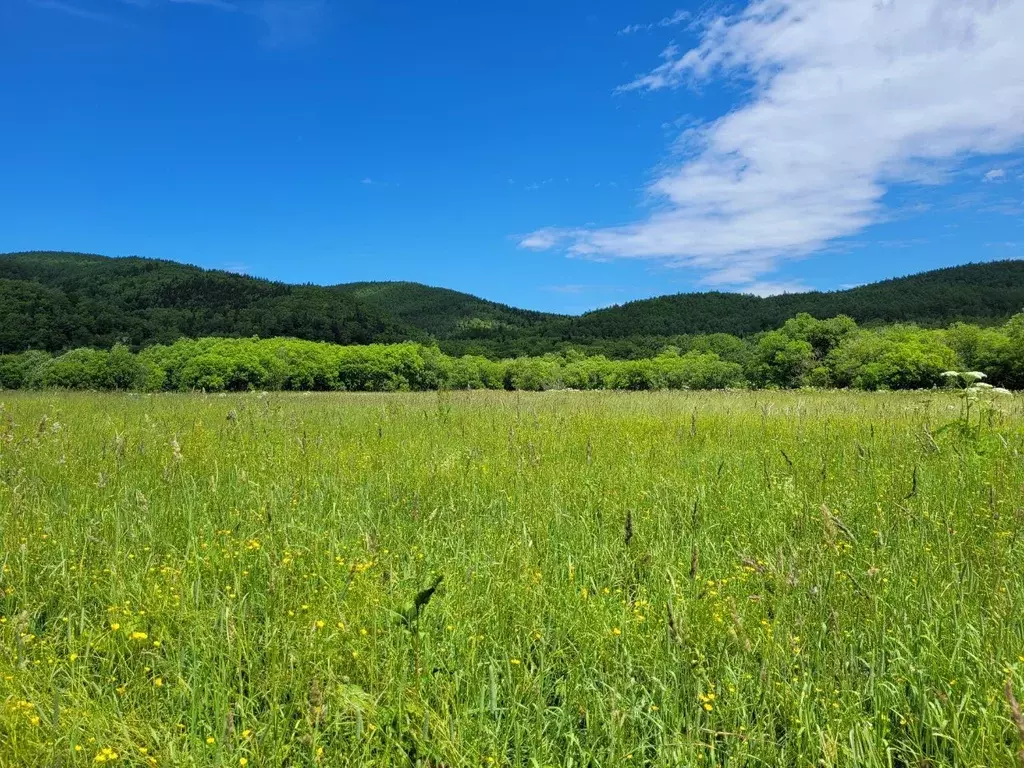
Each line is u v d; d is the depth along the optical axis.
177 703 2.57
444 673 2.66
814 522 4.25
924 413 8.68
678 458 6.77
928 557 3.62
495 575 3.52
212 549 3.84
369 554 3.58
